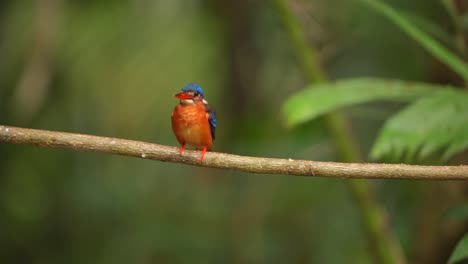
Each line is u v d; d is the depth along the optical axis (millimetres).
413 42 11039
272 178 13359
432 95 6688
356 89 7121
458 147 6051
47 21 10703
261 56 12789
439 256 8656
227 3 12828
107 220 12586
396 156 6359
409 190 10617
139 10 12836
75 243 12320
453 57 6816
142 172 13539
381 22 11039
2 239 11852
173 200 13352
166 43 13195
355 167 5543
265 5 12320
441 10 9258
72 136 5926
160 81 13430
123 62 13242
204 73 13430
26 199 12102
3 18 11969
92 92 13141
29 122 11844
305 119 6934
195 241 12602
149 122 13531
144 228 12602
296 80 12633
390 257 8211
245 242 12797
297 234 12734
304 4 10156
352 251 11891
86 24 13164
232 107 13070
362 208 8359
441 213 8648
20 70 11680
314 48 9633
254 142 11984
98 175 12836
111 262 12172
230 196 13531
